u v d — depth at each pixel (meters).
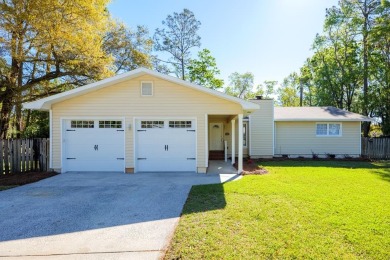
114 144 10.53
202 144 10.47
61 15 11.95
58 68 14.70
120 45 19.28
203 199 6.12
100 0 13.51
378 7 21.69
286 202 5.73
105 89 10.46
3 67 12.77
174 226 4.52
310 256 3.38
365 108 24.12
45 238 4.08
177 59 29.17
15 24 11.61
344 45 25.70
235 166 12.27
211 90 9.84
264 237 3.93
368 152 16.42
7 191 7.28
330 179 8.55
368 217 4.76
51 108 10.38
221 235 4.02
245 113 12.34
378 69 24.33
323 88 27.92
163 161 10.58
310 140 16.58
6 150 9.91
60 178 9.21
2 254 3.57
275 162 13.91
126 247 3.74
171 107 10.45
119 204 5.92
